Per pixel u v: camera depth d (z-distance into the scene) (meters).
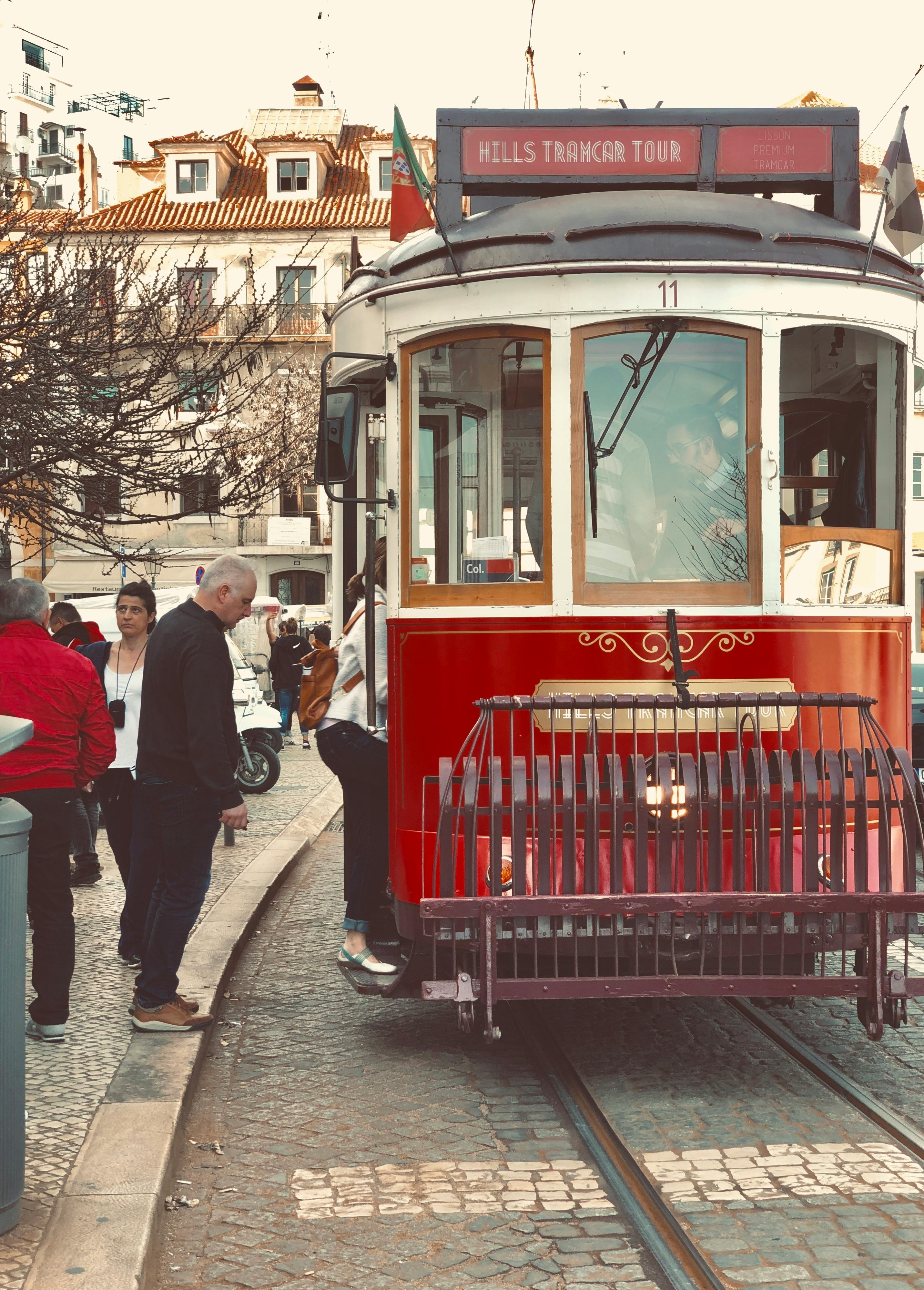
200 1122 5.00
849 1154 4.52
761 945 4.97
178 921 5.80
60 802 5.59
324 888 10.09
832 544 5.70
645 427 5.54
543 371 5.58
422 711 5.70
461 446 5.76
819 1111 4.98
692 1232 3.90
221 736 5.73
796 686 5.51
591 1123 4.91
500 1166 4.52
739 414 5.56
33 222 10.77
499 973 5.50
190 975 6.70
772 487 5.54
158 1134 4.46
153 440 10.45
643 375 5.54
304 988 7.09
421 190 6.29
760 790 4.90
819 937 4.93
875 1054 5.74
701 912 4.80
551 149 6.08
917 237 6.12
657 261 5.49
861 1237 3.86
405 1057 5.83
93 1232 3.69
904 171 6.07
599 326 5.54
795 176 6.18
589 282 5.52
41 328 9.72
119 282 10.58
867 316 5.73
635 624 5.45
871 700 4.97
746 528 5.55
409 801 5.72
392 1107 5.16
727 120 6.14
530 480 5.61
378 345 6.03
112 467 10.15
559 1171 4.48
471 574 5.70
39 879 5.58
